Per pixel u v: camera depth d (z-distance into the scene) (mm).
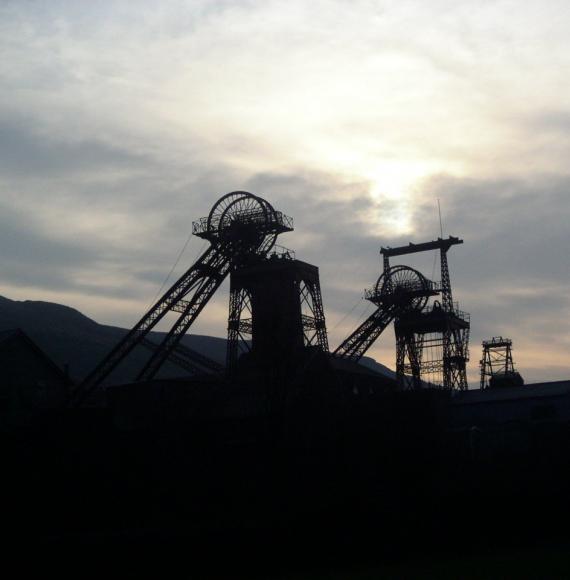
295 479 52969
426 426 55750
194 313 71938
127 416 65125
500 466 53188
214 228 71875
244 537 40250
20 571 35812
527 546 40781
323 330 68062
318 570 37781
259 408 60344
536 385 74938
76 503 50594
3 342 69750
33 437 54438
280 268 67000
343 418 57438
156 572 37656
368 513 43938
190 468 56219
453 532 42625
